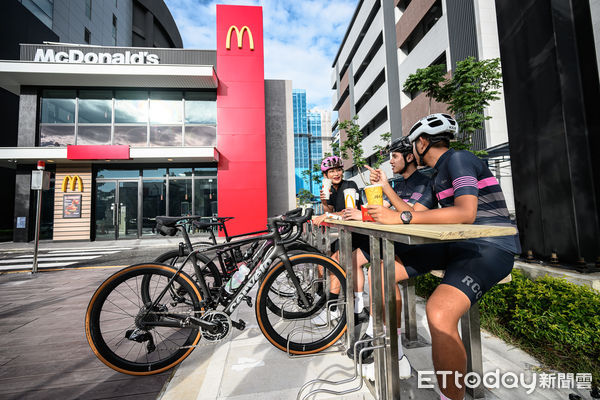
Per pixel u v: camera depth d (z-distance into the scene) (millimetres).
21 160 9742
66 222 10133
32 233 10289
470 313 1333
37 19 15133
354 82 22703
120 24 25141
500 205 1220
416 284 2934
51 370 1770
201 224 2268
